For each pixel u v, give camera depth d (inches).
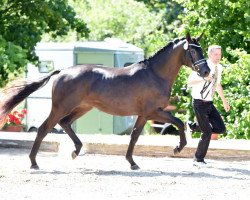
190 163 591.5
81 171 534.6
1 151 681.6
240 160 611.5
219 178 503.2
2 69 882.8
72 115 563.2
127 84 538.0
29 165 570.6
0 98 550.0
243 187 464.1
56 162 594.6
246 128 756.0
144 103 536.4
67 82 541.0
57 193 433.4
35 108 1032.8
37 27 911.0
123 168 559.8
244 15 804.0
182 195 430.6
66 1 952.3
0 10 895.1
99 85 541.0
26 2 886.4
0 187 454.6
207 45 840.9
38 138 544.7
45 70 1029.8
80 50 996.6
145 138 725.3
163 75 540.7
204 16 844.0
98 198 416.2
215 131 569.3
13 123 858.1
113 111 543.8
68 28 956.6
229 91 782.5
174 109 842.2
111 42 1050.7
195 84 559.8
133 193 435.2
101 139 683.4
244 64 768.3
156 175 516.4
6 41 837.2
